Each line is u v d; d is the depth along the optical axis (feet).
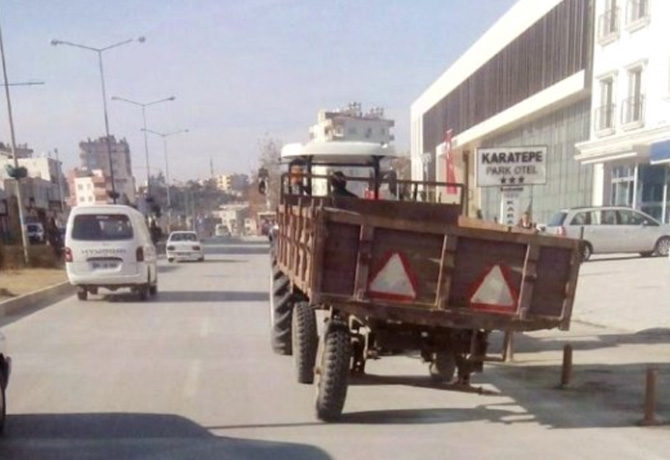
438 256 18.69
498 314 18.83
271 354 30.37
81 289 50.44
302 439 18.81
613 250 73.10
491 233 18.61
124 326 38.65
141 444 18.49
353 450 17.90
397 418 20.79
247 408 21.84
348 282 18.52
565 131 110.93
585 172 101.96
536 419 20.74
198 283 65.16
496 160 35.47
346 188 33.22
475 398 23.11
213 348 31.89
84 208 49.42
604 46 92.22
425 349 20.43
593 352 30.58
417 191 32.40
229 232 279.49
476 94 159.63
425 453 17.69
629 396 23.35
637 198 85.81
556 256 18.84
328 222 18.28
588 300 44.98
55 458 17.51
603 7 91.97
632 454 17.69
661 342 32.50
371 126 292.20
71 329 37.65
